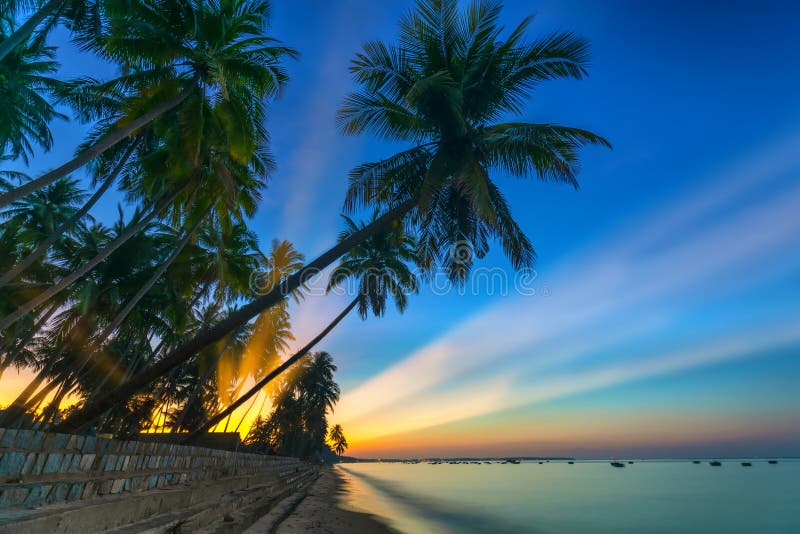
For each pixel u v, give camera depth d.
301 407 61.28
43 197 26.64
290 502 18.86
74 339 19.09
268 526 11.02
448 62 13.77
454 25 13.44
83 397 29.73
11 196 8.72
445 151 13.16
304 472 45.41
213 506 8.66
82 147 17.09
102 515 5.01
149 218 13.98
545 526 17.48
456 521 18.42
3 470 4.55
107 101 17.77
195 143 13.43
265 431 53.84
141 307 21.44
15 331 19.84
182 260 23.09
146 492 6.96
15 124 22.14
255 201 18.77
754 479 58.38
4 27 18.25
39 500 4.59
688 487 42.81
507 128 13.01
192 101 13.73
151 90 13.90
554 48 13.08
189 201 15.88
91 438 6.20
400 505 24.36
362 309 25.19
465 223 14.94
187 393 39.72
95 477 6.04
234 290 24.69
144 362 30.83
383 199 14.73
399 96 14.31
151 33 12.33
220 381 36.03
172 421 40.66
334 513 17.39
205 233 24.00
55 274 21.08
